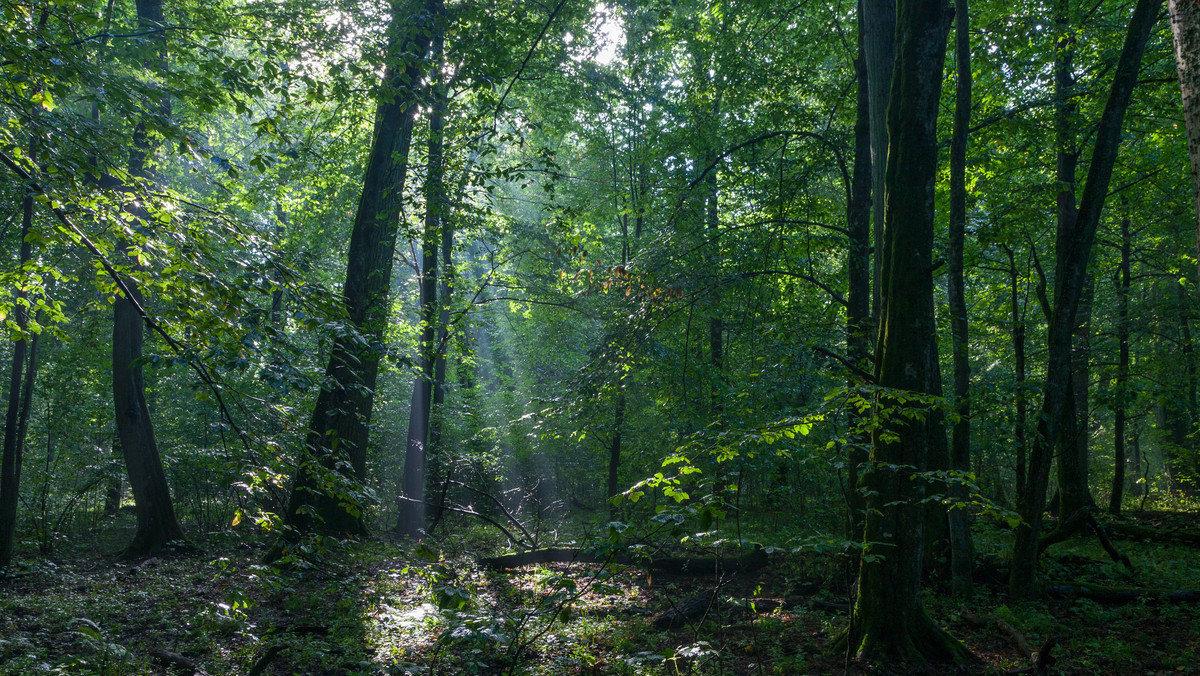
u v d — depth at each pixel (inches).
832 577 394.0
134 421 518.6
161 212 206.7
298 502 508.1
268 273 205.5
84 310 225.5
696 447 239.6
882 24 395.9
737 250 492.4
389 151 559.8
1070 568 436.5
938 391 289.9
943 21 281.4
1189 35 114.2
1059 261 423.2
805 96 591.2
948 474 216.4
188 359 182.4
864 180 493.7
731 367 580.1
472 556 500.1
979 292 764.0
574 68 659.4
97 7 435.5
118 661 260.1
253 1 473.1
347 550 221.9
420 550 218.4
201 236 207.3
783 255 529.3
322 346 208.7
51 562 458.0
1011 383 441.7
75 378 605.9
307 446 211.8
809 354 466.3
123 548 547.8
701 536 178.2
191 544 515.2
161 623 319.0
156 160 436.1
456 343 676.1
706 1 684.7
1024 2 516.7
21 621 313.3
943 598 369.7
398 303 760.3
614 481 687.7
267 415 252.8
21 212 362.3
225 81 296.2
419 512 643.5
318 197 743.7
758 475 573.0
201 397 197.3
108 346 636.7
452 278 639.1
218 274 204.5
